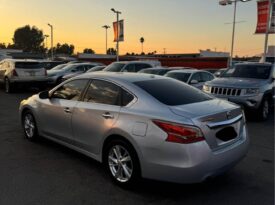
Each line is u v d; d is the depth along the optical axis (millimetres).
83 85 5301
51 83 18312
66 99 5531
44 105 5953
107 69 17453
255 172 5109
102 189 4375
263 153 6152
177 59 38281
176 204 3996
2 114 9711
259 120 9453
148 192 4301
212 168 3896
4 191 4254
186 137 3777
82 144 5125
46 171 4973
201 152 3793
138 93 4480
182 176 3809
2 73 17031
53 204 3928
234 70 10750
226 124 4152
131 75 5176
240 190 4426
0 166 5152
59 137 5668
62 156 5664
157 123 3969
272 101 9984
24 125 6734
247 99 9000
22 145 6297
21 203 3936
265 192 4379
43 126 6074
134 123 4184
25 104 6523
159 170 3943
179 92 4742
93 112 4820
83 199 4078
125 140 4305
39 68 16719
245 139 4598
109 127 4488
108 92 4820
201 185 4555
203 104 4426
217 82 9680
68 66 19656
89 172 4957
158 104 4242
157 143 3926
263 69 10305
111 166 4586
